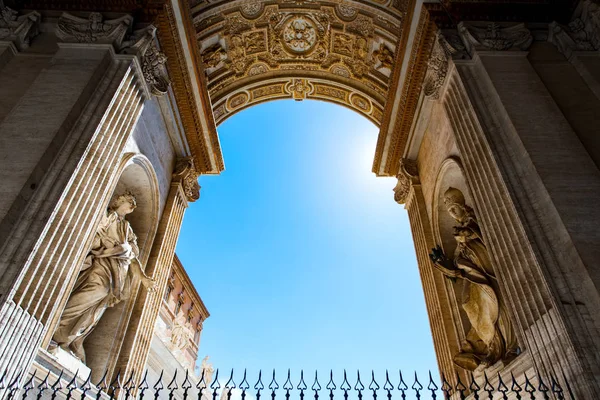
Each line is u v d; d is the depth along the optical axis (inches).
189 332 1137.4
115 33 414.9
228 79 698.2
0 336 233.9
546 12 465.4
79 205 309.7
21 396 255.4
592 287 256.4
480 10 463.5
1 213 271.6
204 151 632.4
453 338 468.4
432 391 201.6
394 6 562.3
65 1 452.4
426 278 538.3
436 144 526.6
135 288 478.0
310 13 649.0
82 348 395.2
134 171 482.0
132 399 420.8
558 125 352.8
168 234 547.2
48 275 273.7
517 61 413.7
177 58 501.7
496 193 337.4
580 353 240.4
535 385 305.7
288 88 766.5
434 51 474.0
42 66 397.4
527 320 284.4
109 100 368.5
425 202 578.6
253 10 625.0
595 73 399.9
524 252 298.5
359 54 676.7
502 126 368.2
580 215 289.6
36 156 305.1
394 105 581.3
